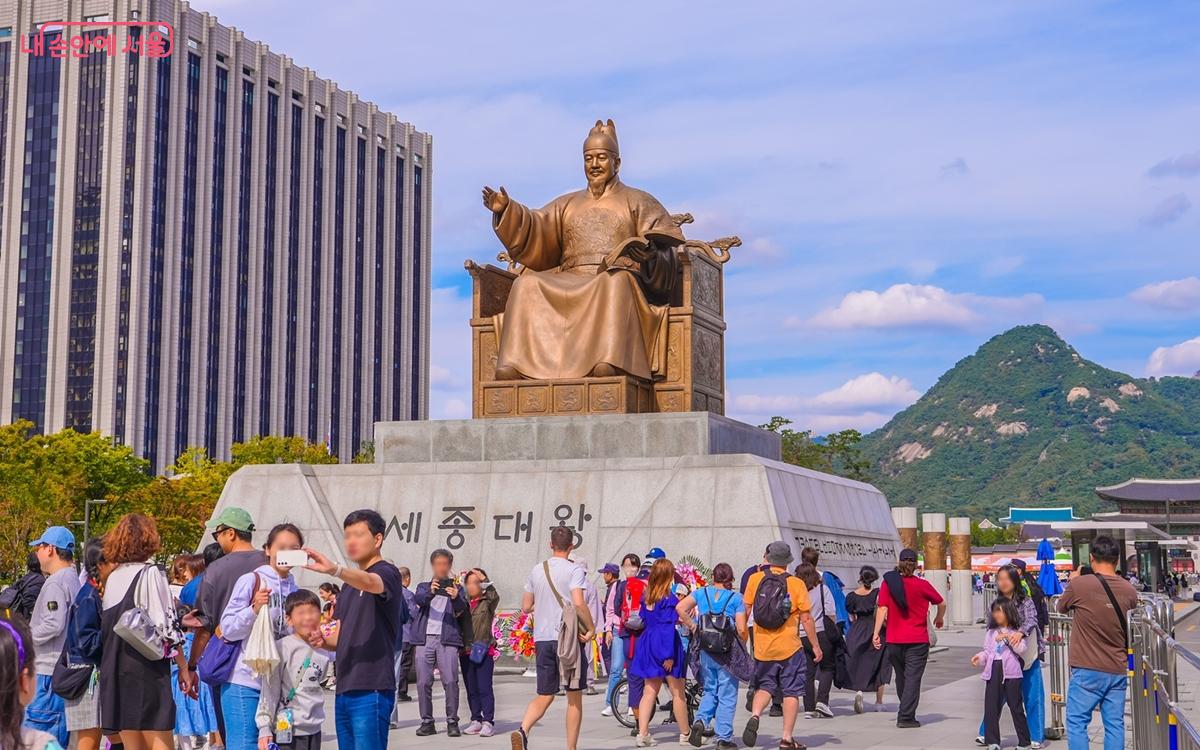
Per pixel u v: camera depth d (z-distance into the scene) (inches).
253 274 4229.8
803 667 505.7
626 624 526.9
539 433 926.4
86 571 410.6
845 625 665.6
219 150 4141.2
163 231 3934.5
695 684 606.2
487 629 574.6
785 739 499.8
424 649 570.9
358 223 4781.0
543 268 1008.2
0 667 154.8
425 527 906.7
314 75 4537.4
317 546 909.8
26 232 3954.2
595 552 863.1
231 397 4109.3
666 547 851.4
